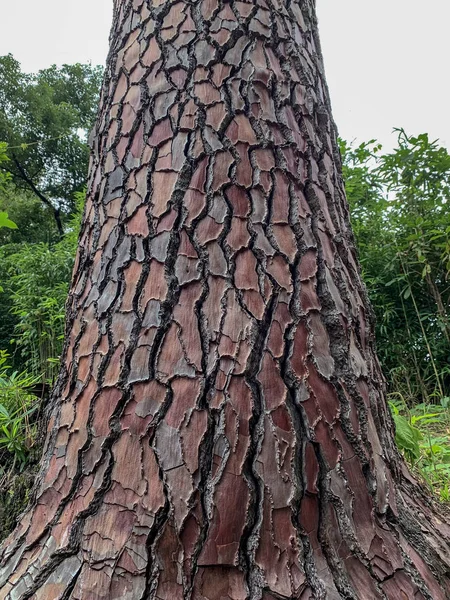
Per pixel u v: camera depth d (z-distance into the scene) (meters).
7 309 5.75
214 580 0.68
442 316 3.31
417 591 0.73
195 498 0.72
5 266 5.63
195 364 0.79
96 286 0.92
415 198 3.59
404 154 3.47
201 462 0.74
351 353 0.89
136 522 0.72
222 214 0.88
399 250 3.41
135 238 0.90
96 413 0.82
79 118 16.12
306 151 1.00
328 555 0.72
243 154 0.92
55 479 0.83
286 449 0.76
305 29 1.13
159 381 0.79
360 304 1.00
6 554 0.82
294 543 0.71
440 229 3.35
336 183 1.08
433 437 2.27
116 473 0.77
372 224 3.90
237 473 0.73
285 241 0.89
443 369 3.32
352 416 0.83
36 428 1.78
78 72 16.86
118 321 0.86
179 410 0.77
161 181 0.91
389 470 0.88
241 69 0.97
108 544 0.72
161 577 0.69
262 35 1.01
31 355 3.89
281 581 0.68
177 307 0.83
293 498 0.73
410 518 0.85
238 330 0.81
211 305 0.83
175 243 0.87
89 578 0.70
